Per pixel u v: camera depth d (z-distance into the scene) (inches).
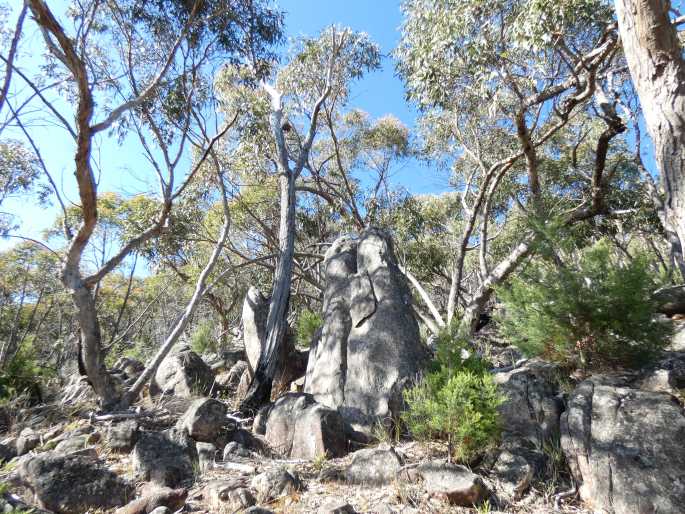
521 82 391.2
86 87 209.3
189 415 212.2
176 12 354.6
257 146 489.1
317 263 691.4
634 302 190.1
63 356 644.7
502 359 346.0
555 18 276.8
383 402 220.2
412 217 615.8
